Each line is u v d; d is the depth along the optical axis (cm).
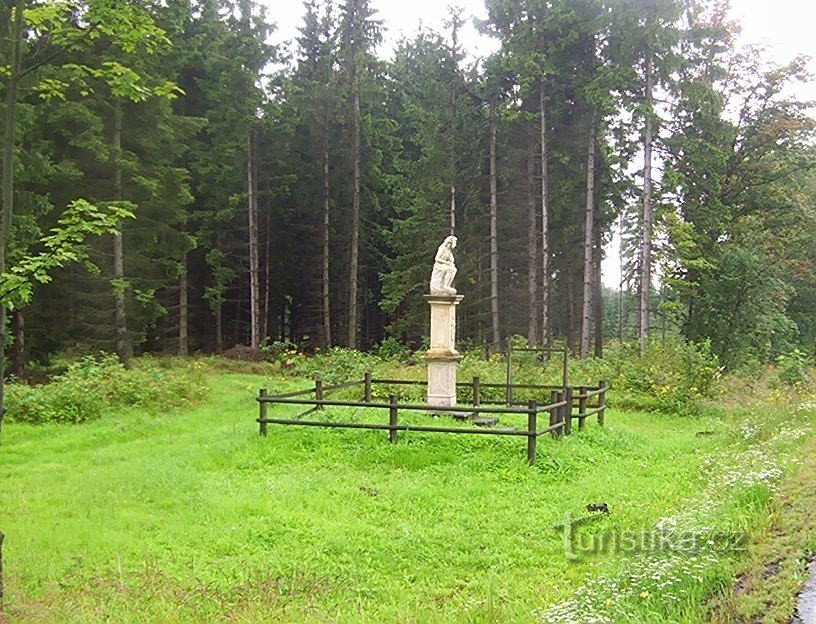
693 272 3050
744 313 2850
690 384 2092
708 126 2962
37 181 2130
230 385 2381
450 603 696
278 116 3650
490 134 3275
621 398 2095
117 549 821
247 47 3400
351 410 1523
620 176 3181
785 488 845
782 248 3206
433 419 1447
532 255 3181
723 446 1386
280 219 3981
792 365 2012
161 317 3609
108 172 2456
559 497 1052
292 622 625
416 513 977
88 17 752
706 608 559
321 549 838
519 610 647
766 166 3212
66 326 2486
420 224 3472
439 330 1530
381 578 765
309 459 1243
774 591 565
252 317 3412
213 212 3488
